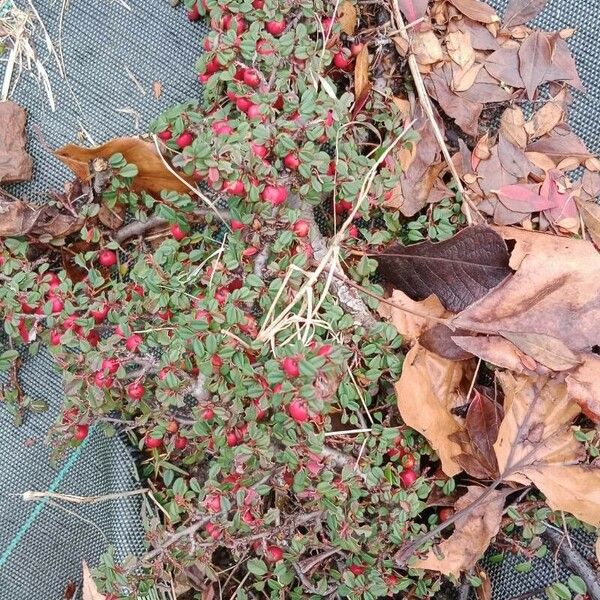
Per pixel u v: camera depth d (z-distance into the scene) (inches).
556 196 11.0
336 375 9.5
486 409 10.2
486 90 11.1
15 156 11.2
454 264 10.2
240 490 9.1
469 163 11.0
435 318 10.1
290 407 8.6
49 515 11.6
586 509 9.8
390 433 9.7
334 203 10.0
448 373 10.3
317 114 9.4
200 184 10.9
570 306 9.9
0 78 11.5
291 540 9.6
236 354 9.2
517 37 11.2
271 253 9.8
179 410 10.9
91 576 9.5
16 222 10.2
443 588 11.0
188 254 10.2
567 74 11.2
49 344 10.3
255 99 9.3
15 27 11.5
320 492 9.2
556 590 10.1
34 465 11.7
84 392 9.7
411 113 10.9
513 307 10.0
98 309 9.9
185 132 9.8
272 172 9.1
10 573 11.6
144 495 10.7
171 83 11.5
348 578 9.5
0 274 10.1
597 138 11.5
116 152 10.0
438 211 10.5
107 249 10.8
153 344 9.7
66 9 11.6
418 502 9.5
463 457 10.1
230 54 9.4
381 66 10.8
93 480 11.6
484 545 10.0
